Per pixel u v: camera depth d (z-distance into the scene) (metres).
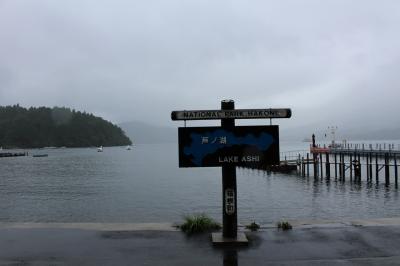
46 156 152.50
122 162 107.50
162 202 35.62
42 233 9.35
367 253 7.72
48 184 54.06
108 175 66.94
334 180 53.12
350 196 38.66
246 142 8.84
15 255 7.79
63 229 9.71
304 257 7.54
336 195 39.41
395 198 37.12
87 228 9.81
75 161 115.19
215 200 36.66
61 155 161.50
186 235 9.15
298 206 32.75
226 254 7.78
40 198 40.22
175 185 49.59
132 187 48.00
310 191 42.62
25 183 55.84
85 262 7.40
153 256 7.71
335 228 9.55
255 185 48.91
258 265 7.16
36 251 8.03
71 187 49.69
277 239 8.73
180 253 7.87
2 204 36.41
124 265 7.24
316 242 8.47
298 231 9.35
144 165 93.38
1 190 47.53
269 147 8.84
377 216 28.09
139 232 9.40
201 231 9.46
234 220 8.72
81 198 39.59
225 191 8.78
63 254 7.84
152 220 27.30
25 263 7.36
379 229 9.41
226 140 8.84
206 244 8.44
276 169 64.06
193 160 8.84
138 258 7.61
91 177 63.75
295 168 64.12
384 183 49.25
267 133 8.84
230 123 8.88
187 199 37.34
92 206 34.41
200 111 8.76
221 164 8.82
